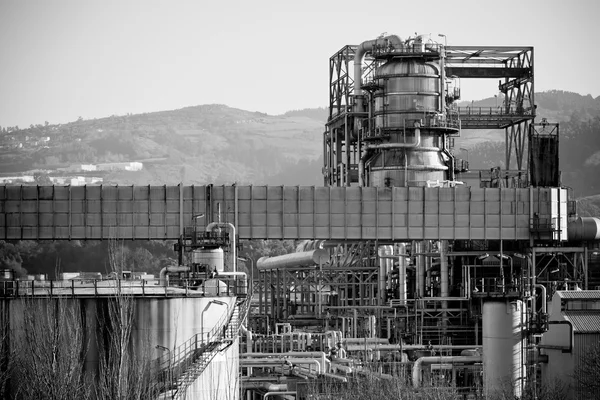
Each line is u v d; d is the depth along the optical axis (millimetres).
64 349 95625
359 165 182375
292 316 177000
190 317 99875
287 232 158750
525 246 165375
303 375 130500
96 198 156375
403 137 173000
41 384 94188
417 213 161125
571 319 129000
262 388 132375
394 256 167500
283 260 188875
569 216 167875
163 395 95000
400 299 162625
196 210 157250
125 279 118250
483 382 127312
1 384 94250
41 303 97188
